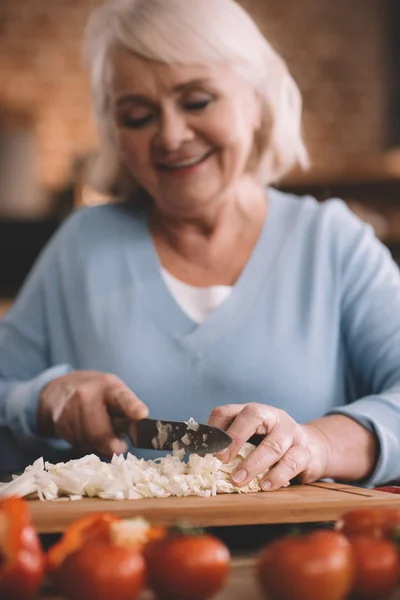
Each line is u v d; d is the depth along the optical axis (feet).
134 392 5.89
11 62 17.74
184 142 5.48
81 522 2.83
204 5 5.41
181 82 5.36
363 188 16.05
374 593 2.71
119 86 5.49
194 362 5.85
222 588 2.81
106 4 5.75
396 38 18.47
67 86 17.81
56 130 17.79
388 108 18.57
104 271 6.17
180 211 5.77
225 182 5.66
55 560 2.72
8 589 2.60
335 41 18.49
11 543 2.64
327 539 2.67
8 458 6.09
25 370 6.47
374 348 5.84
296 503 3.94
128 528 2.76
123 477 4.14
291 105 6.16
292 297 5.93
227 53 5.41
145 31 5.30
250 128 5.73
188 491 4.19
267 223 6.09
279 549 2.62
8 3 17.74
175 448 4.69
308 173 15.43
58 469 4.22
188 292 6.02
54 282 6.41
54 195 16.47
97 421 5.40
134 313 6.01
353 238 6.07
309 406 5.81
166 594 2.65
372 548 2.74
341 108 18.49
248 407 4.60
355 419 5.08
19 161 16.62
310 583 2.55
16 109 17.65
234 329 5.86
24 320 6.47
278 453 4.48
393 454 5.01
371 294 5.91
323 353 5.85
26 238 13.62
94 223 6.38
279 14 18.39
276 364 5.79
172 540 2.68
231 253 6.06
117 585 2.52
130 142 5.61
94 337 6.07
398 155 15.25
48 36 17.80
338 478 4.94
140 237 6.21
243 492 4.35
